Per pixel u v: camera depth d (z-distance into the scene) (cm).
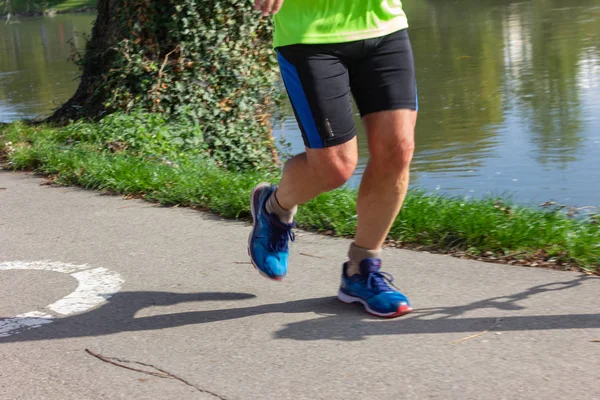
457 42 2380
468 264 416
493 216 464
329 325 340
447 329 329
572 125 1205
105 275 430
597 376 281
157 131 790
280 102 941
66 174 679
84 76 962
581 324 326
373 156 332
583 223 474
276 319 351
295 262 435
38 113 1480
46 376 306
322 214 505
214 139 876
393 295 345
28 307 385
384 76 320
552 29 2422
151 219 548
